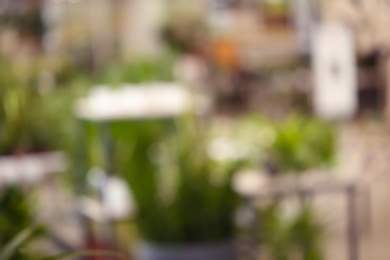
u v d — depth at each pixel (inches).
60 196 151.7
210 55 384.8
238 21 369.1
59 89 180.2
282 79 281.9
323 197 140.4
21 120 152.6
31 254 77.0
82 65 255.4
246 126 137.7
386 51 104.9
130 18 370.9
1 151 148.7
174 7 402.6
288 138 129.6
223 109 344.8
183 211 113.6
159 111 127.3
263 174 126.3
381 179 120.3
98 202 127.0
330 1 115.8
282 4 318.7
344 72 116.0
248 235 118.3
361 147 121.5
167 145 121.3
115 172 124.3
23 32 176.7
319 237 125.5
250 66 347.6
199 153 119.3
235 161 122.8
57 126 155.7
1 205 90.1
